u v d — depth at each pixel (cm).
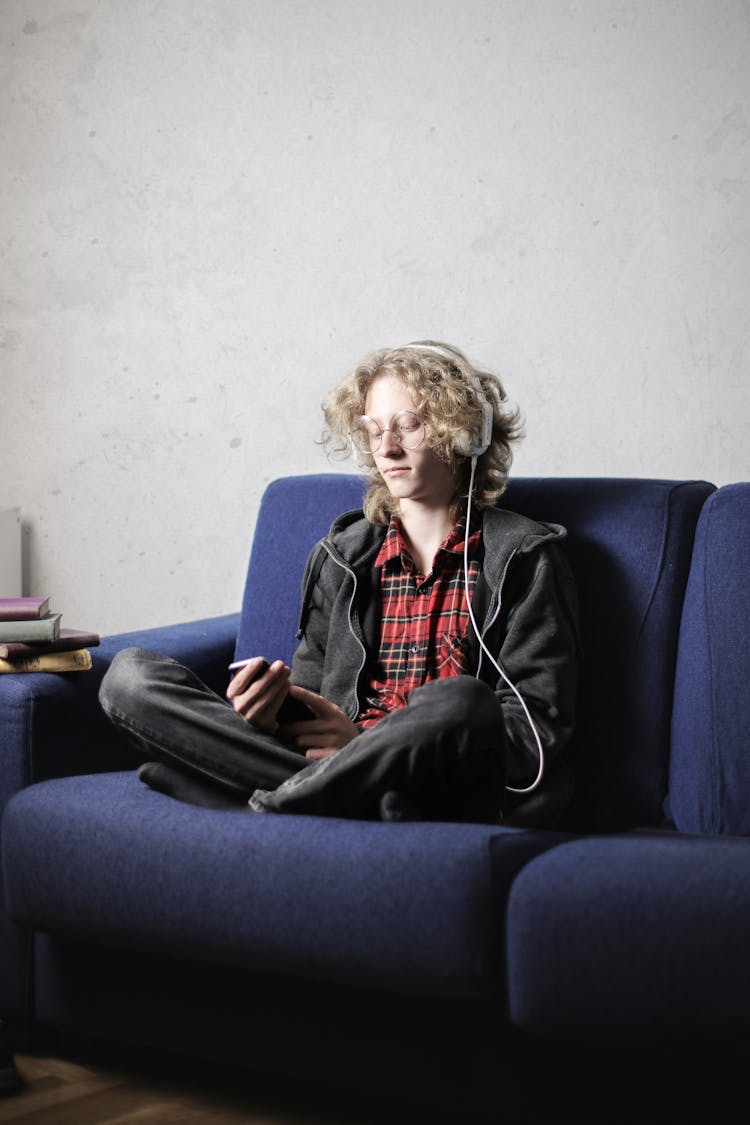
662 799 176
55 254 298
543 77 252
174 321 288
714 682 170
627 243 248
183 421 290
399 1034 144
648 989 124
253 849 142
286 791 149
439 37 260
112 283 294
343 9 268
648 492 185
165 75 285
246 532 287
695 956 122
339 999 147
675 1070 132
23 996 168
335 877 137
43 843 155
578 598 178
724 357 243
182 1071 166
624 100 246
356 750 146
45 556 307
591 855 132
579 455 256
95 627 304
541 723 164
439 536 181
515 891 131
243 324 282
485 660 172
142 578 298
